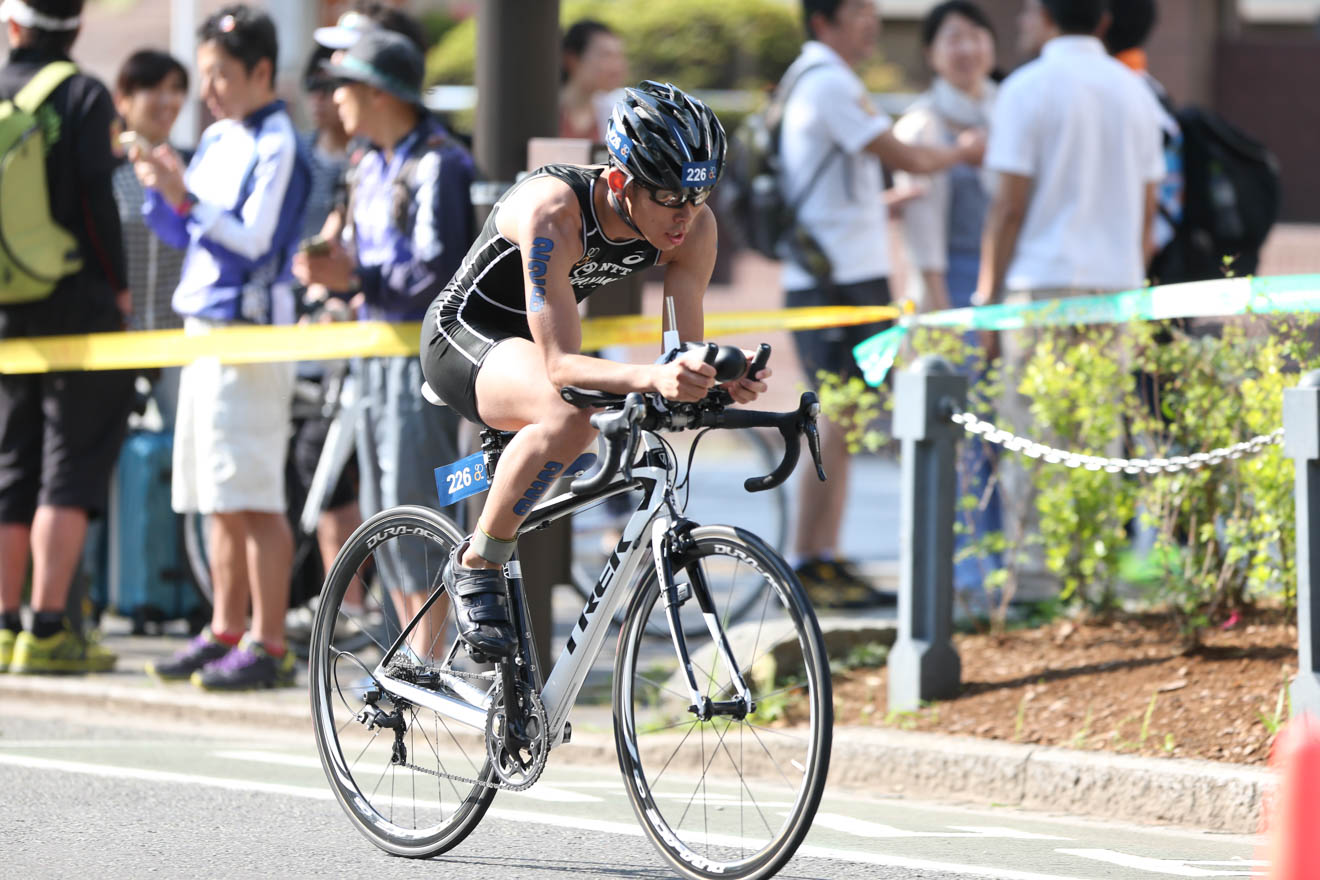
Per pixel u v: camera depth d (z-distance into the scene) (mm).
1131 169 26594
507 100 22594
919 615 20875
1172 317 21562
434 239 22359
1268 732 18547
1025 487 23156
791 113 29906
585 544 32969
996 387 23156
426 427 22922
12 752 20891
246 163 24328
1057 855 16406
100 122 25484
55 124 25203
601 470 14109
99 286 25938
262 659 24672
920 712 20641
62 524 25547
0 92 25531
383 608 17859
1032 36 29453
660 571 14922
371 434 23703
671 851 15281
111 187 25625
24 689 25109
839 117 29469
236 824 17391
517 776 15789
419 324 22734
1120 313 21859
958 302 32969
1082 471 22125
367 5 23844
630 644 15586
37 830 16922
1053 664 21438
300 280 24797
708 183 14438
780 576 14359
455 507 23000
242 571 25281
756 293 69000
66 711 24547
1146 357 21891
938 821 17891
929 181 32562
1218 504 21375
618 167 14477
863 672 22281
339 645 17953
